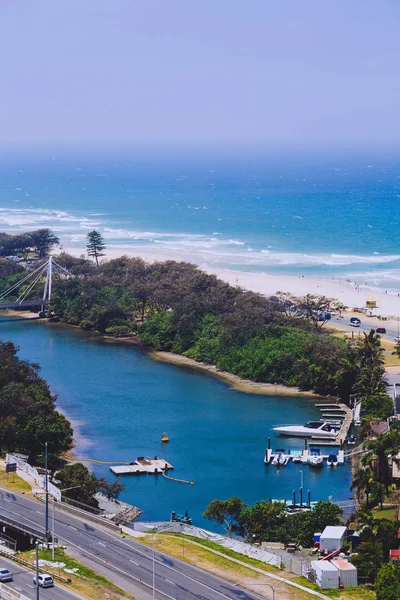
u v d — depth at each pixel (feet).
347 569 548.72
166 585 522.06
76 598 497.87
